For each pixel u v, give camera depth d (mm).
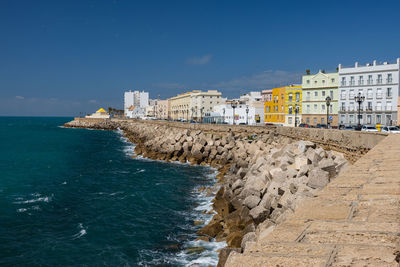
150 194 32125
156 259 18234
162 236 21438
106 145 83062
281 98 85938
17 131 144625
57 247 19844
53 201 29312
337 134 29953
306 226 4984
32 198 30078
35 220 24281
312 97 78062
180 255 18562
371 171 9781
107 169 46219
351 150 26844
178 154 53844
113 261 18125
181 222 24078
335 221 5160
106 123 174500
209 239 20328
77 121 193000
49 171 44781
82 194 32062
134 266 17547
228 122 106062
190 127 79438
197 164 49750
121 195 31719
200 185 36094
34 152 66750
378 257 3748
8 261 18078
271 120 90438
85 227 23031
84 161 53969
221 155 49188
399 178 8422
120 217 25234
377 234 4457
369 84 69312
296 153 29875
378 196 6562
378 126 49844
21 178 39625
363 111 69500
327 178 17609
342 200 6434
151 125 105562
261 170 28688
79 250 19484
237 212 22031
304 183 19094
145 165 49562
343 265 3570
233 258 4008
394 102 66438
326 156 27156
